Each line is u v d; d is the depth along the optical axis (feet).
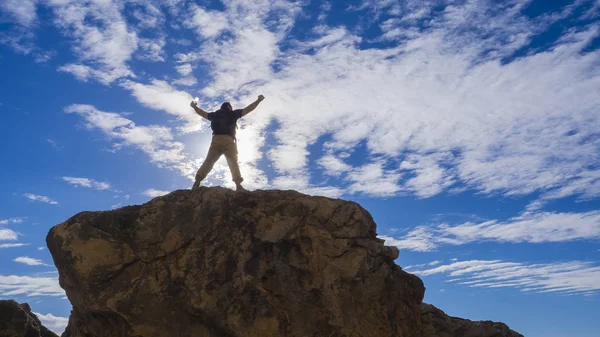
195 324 35.47
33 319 48.24
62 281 38.29
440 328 43.83
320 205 39.27
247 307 35.55
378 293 39.34
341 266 37.88
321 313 36.58
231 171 42.24
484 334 44.88
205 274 35.86
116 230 36.94
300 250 37.60
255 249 37.01
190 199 38.19
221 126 42.50
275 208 38.22
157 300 35.45
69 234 36.29
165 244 36.70
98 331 36.78
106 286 35.58
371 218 41.75
